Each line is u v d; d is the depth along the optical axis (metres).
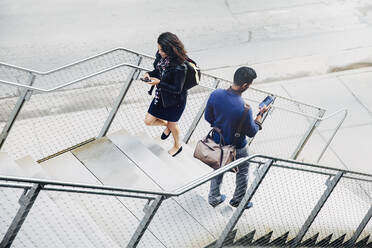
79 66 9.96
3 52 10.23
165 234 4.50
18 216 3.01
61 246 3.82
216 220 4.81
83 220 4.37
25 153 7.32
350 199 7.20
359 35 12.27
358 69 11.22
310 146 9.23
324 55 11.48
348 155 9.16
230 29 11.94
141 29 11.55
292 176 6.74
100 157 5.54
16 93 8.98
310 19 12.70
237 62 10.85
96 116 8.60
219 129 4.73
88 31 11.29
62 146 7.62
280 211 5.68
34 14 11.75
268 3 13.26
